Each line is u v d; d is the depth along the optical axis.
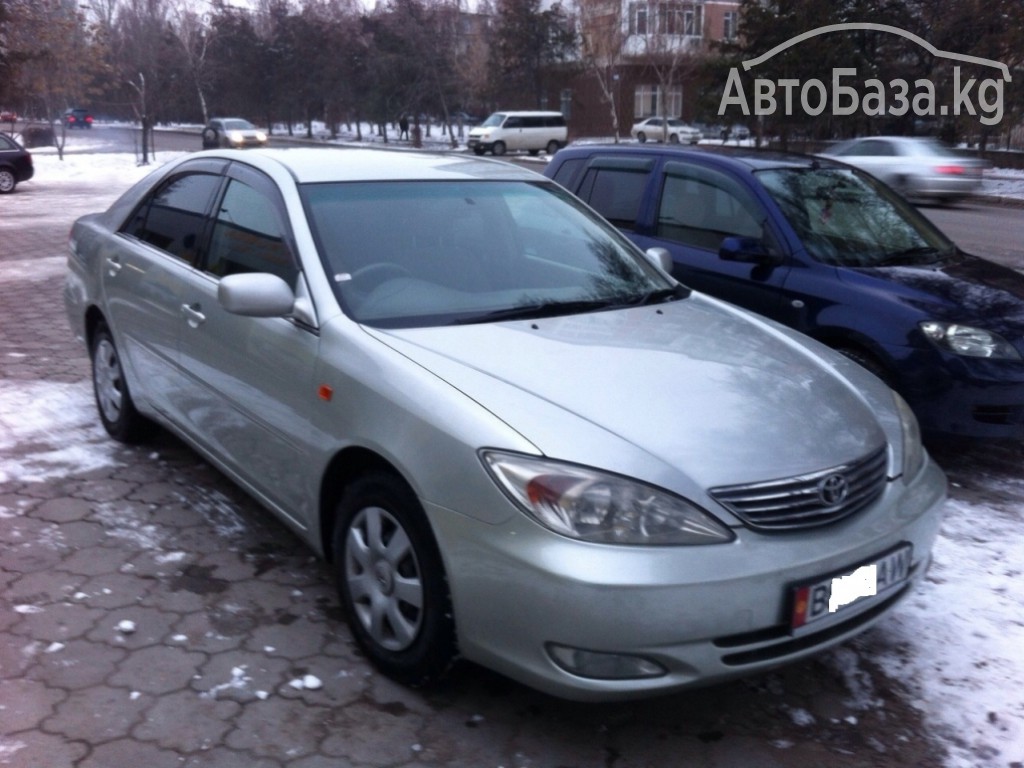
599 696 2.67
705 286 6.08
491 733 3.02
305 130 73.81
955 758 2.96
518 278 3.95
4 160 22.25
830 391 3.39
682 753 2.96
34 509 4.51
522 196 4.44
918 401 5.09
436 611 2.94
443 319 3.53
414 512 2.98
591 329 3.57
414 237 3.91
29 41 29.00
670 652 2.63
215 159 4.60
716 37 49.81
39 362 7.07
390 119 56.75
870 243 5.90
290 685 3.22
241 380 3.84
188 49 52.94
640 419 2.92
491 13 56.69
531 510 2.67
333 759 2.88
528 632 2.69
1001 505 4.88
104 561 4.03
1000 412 5.04
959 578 4.03
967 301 5.23
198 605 3.70
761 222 5.89
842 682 3.33
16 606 3.66
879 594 2.99
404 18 56.19
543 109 54.53
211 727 3.00
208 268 4.24
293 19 66.62
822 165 6.46
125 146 48.41
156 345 4.57
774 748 3.00
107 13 42.91
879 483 3.12
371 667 3.32
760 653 2.77
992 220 20.19
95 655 3.36
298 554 4.14
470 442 2.81
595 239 4.43
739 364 3.42
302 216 3.79
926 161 22.94
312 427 3.40
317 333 3.45
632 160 6.88
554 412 2.90
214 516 4.48
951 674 3.37
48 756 2.85
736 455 2.85
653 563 2.61
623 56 48.56
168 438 5.46
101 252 5.20
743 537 2.71
